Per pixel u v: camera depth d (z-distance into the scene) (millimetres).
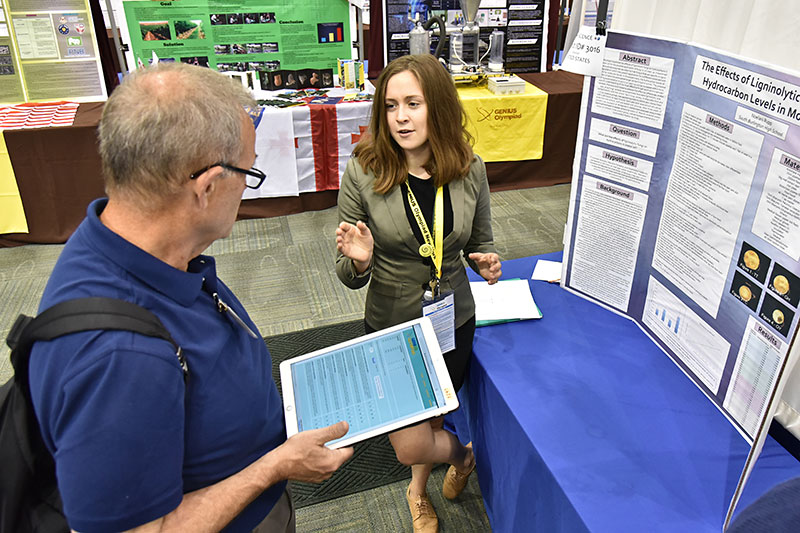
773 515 847
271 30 3551
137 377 644
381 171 1368
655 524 985
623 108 1271
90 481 630
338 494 1835
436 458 1509
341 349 1198
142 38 3451
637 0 1527
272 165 3488
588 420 1210
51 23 3330
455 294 1434
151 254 719
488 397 1382
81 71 3461
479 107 3611
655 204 1284
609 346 1429
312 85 3738
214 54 3557
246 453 875
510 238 3398
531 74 4172
